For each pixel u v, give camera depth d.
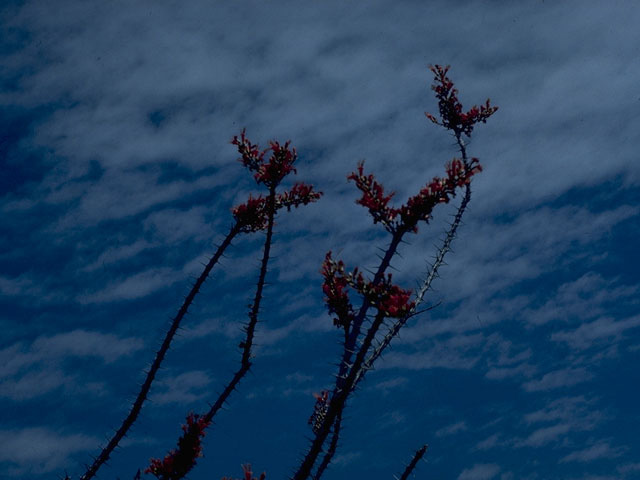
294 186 3.29
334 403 2.77
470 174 2.86
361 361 2.75
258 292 3.17
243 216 3.29
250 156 3.09
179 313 3.32
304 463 2.77
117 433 3.24
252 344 3.18
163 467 3.02
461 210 3.07
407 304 2.75
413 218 2.85
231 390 3.15
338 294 2.85
